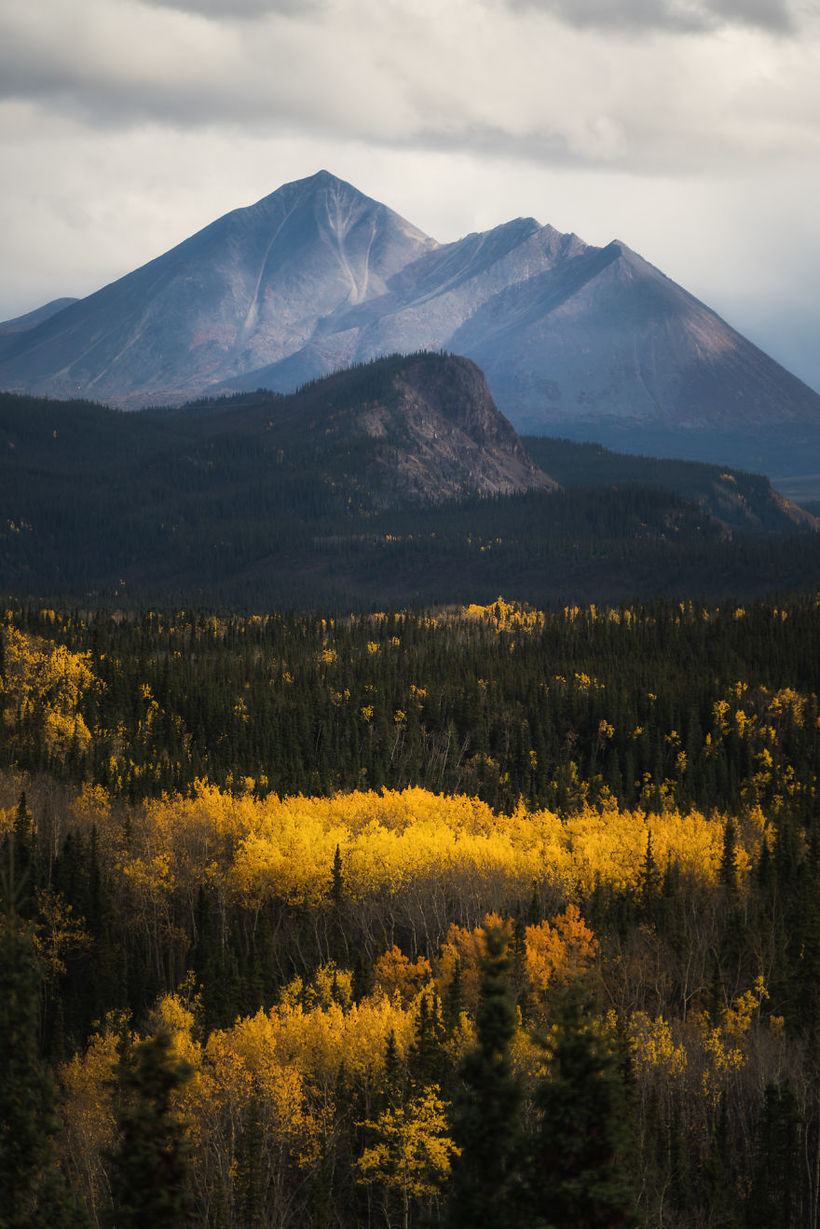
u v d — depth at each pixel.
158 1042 51.59
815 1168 109.88
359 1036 119.94
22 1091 57.16
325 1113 113.00
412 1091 108.69
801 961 139.00
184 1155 51.19
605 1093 47.41
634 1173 90.00
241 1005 143.25
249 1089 111.06
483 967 50.66
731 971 147.50
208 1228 96.69
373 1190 107.94
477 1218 47.16
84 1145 97.88
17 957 58.19
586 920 156.00
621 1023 114.31
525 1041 99.25
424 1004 115.69
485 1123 47.81
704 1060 119.94
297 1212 104.88
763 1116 108.25
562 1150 47.12
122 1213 49.69
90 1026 146.38
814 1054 126.50
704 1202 101.31
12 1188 55.91
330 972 145.00
